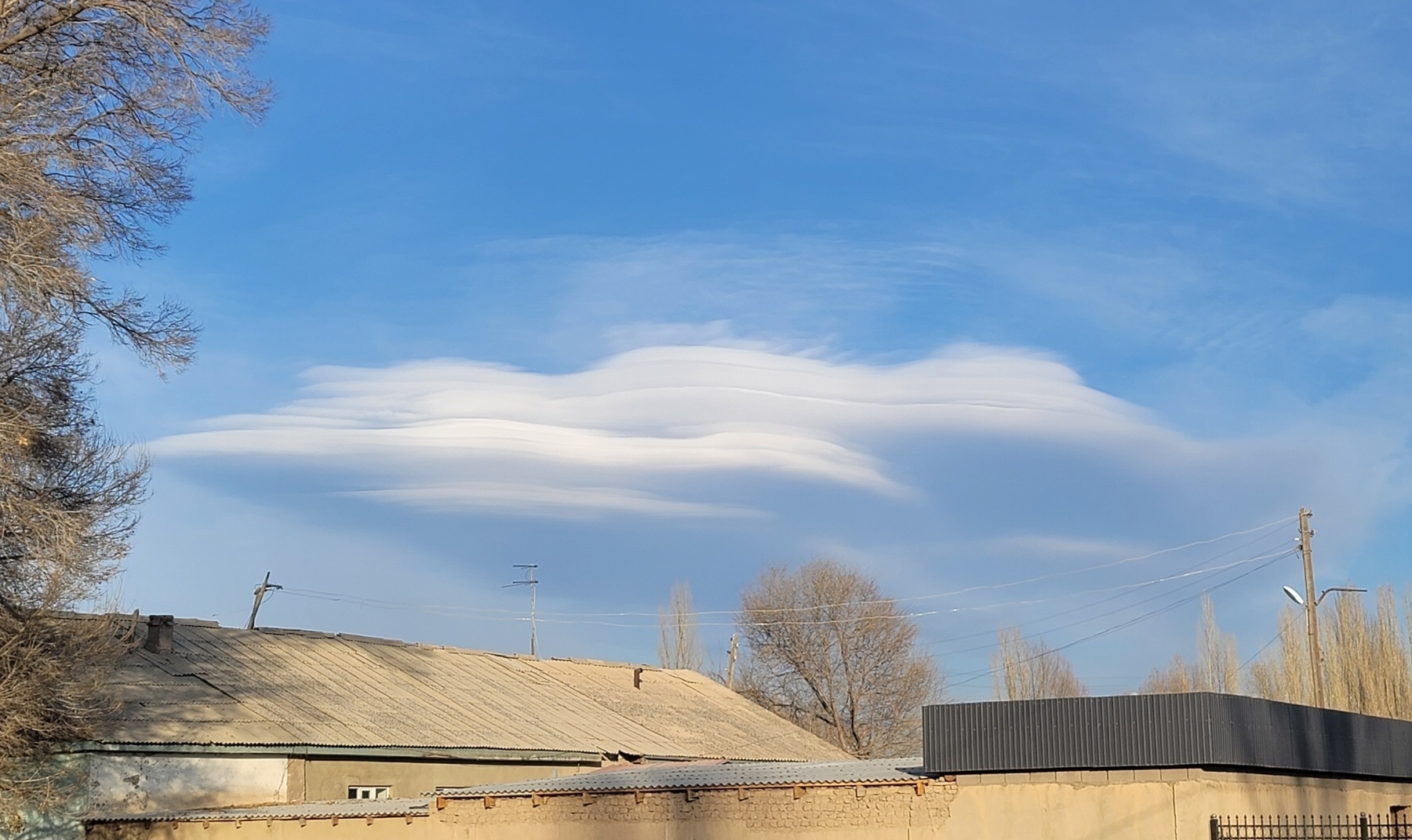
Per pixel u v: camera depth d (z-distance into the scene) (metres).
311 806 22.69
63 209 18.69
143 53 19.66
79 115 19.97
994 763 15.85
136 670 27.53
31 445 21.39
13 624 20.58
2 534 20.31
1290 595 36.88
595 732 34.38
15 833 21.41
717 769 22.30
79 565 21.41
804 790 16.94
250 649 31.56
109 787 23.03
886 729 61.75
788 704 62.94
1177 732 14.89
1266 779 16.23
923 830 16.11
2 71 19.17
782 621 63.59
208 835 21.67
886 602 63.72
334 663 32.72
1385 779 19.69
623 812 18.31
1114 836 15.05
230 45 19.88
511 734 31.12
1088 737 15.38
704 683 46.62
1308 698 52.53
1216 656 61.16
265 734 25.53
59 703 21.98
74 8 19.23
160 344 21.06
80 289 19.25
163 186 20.94
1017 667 67.25
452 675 35.53
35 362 22.02
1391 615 52.44
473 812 19.66
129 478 23.14
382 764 27.38
